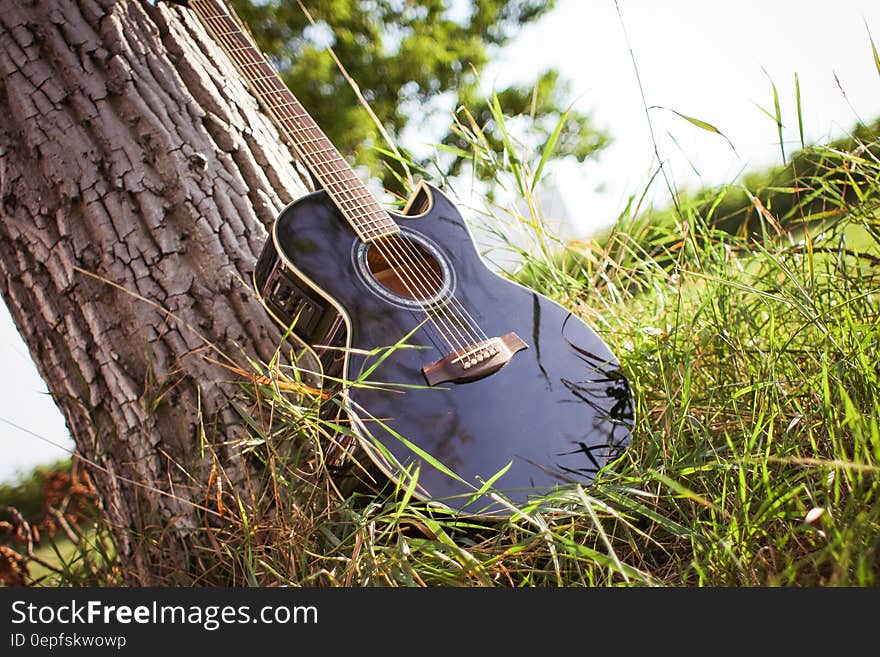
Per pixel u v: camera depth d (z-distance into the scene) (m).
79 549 1.67
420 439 1.47
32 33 1.87
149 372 1.76
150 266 1.81
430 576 1.38
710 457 1.57
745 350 1.80
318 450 1.53
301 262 1.71
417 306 1.70
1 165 1.83
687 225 2.04
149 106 1.89
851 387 1.53
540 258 2.32
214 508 1.66
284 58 7.74
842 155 1.88
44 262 1.83
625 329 2.20
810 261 1.75
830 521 1.21
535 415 1.54
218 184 1.91
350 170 1.94
